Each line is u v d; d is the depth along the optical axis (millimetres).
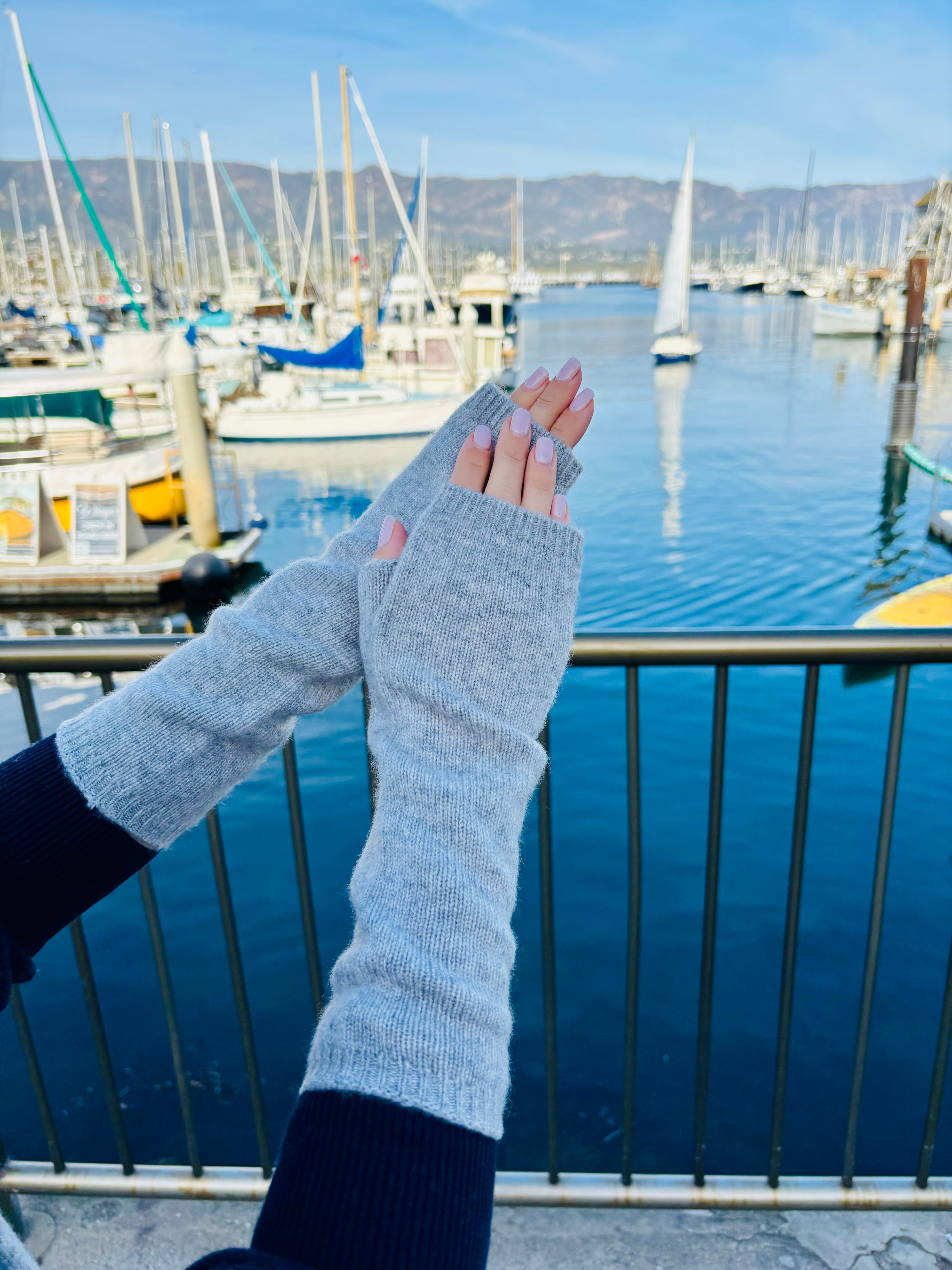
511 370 34719
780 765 7848
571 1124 4086
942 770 7645
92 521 13539
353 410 24891
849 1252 1583
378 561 466
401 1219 309
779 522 16891
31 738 1358
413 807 397
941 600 12016
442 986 347
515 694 429
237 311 54156
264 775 7930
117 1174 1723
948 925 5539
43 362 26125
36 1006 5070
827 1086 4254
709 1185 1654
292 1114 346
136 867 496
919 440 23578
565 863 6430
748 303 113562
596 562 15031
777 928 5594
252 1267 293
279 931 5754
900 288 51844
